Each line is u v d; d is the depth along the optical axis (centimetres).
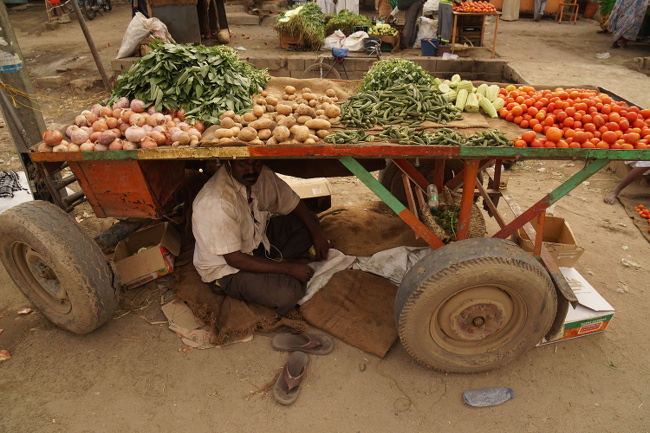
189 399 269
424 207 327
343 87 406
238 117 299
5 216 274
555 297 266
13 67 374
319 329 316
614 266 383
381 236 400
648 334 314
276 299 311
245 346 303
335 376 282
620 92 764
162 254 338
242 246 329
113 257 350
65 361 293
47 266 292
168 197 321
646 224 439
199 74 320
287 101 343
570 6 1541
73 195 384
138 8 885
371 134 283
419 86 331
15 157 594
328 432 250
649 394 272
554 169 562
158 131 274
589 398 270
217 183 308
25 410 262
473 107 320
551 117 288
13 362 293
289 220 368
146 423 255
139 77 322
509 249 256
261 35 1156
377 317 317
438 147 257
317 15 982
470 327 272
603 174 550
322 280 343
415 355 273
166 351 299
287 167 388
